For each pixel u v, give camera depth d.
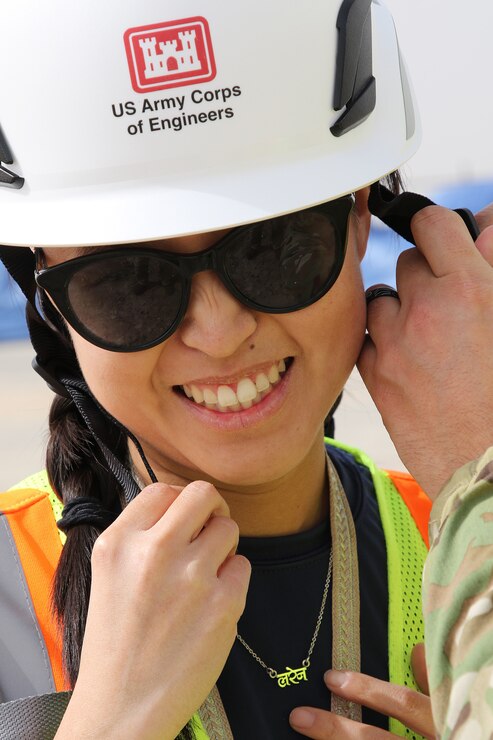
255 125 1.25
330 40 1.28
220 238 1.26
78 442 1.52
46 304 1.46
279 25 1.24
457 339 1.32
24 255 1.45
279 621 1.46
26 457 4.34
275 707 1.41
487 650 0.99
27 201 1.31
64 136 1.26
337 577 1.49
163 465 1.49
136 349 1.28
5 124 1.30
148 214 1.24
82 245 1.26
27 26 1.24
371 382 1.41
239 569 1.28
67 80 1.23
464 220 1.47
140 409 1.36
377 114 1.40
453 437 1.30
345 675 1.39
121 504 1.53
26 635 1.40
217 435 1.34
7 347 6.07
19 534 1.49
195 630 1.22
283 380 1.35
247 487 1.44
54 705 1.31
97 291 1.26
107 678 1.19
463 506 1.12
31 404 5.02
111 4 1.21
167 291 1.25
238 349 1.29
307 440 1.38
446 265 1.37
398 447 1.36
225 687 1.40
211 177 1.25
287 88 1.25
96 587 1.25
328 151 1.30
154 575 1.23
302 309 1.29
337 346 1.36
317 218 1.28
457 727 0.98
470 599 1.05
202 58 1.21
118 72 1.22
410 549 1.59
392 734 1.33
